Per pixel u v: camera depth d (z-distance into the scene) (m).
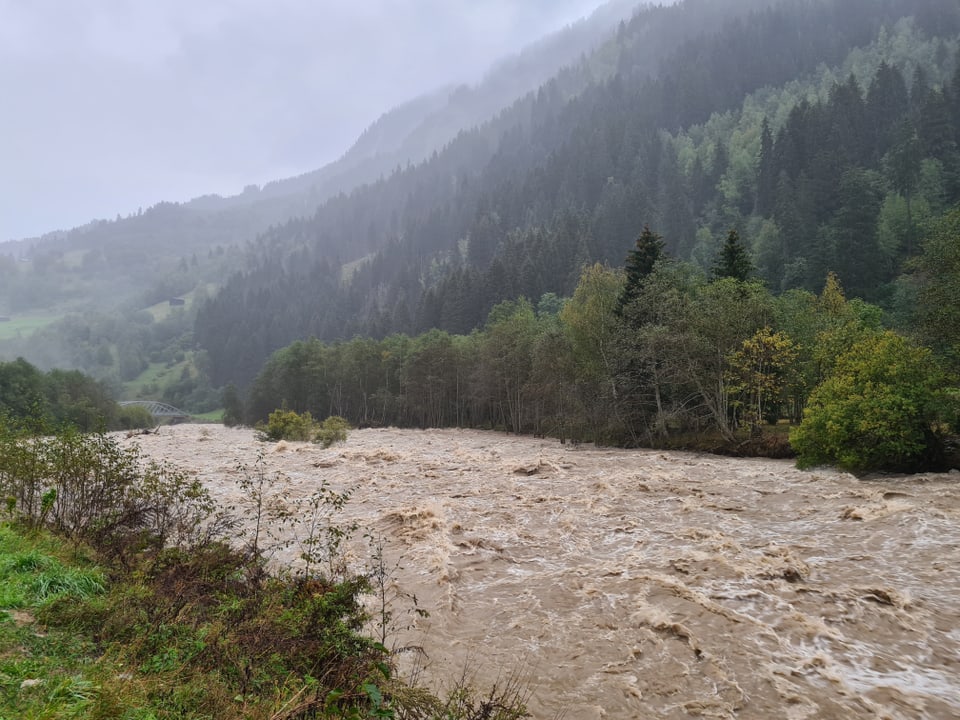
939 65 138.88
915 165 82.62
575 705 7.12
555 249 110.94
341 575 9.87
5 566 6.93
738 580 11.01
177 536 10.02
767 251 80.06
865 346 24.52
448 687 7.34
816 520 15.53
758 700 7.17
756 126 142.50
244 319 174.62
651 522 15.75
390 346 87.81
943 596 10.15
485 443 44.84
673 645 8.60
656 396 37.75
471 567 12.30
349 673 5.60
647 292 38.28
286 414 44.19
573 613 9.85
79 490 10.48
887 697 7.20
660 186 137.50
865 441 21.81
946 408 20.62
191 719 4.50
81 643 5.52
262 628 6.11
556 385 48.38
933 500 16.84
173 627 5.96
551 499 18.97
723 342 34.19
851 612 9.56
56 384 73.69
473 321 106.19
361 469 26.30
